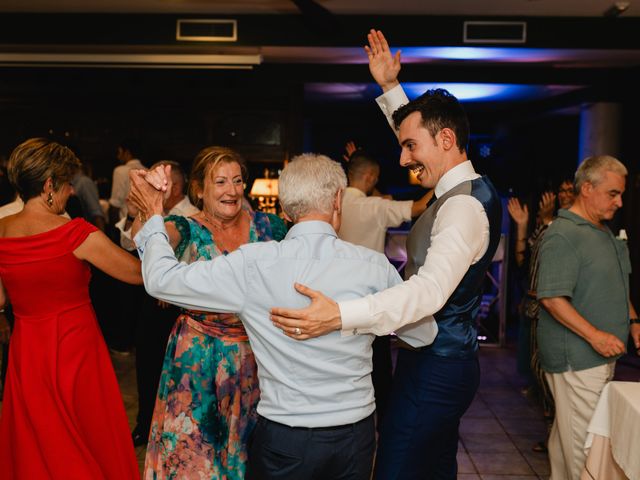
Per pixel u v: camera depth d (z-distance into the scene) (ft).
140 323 11.22
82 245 7.22
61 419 7.18
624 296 8.38
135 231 6.35
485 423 13.29
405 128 6.47
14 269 7.10
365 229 11.05
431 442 6.38
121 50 19.38
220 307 5.30
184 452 7.19
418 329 5.76
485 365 18.03
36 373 7.22
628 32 18.88
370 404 5.54
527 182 33.09
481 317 21.11
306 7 17.03
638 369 17.31
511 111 32.40
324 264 5.25
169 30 19.29
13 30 19.33
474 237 5.69
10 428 7.38
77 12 19.24
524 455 11.63
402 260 19.85
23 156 7.16
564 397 8.43
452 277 5.38
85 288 7.59
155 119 22.82
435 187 6.58
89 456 7.26
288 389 5.27
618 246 8.45
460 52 20.02
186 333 7.25
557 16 18.95
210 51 19.34
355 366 5.35
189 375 7.17
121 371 16.20
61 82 22.36
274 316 5.03
